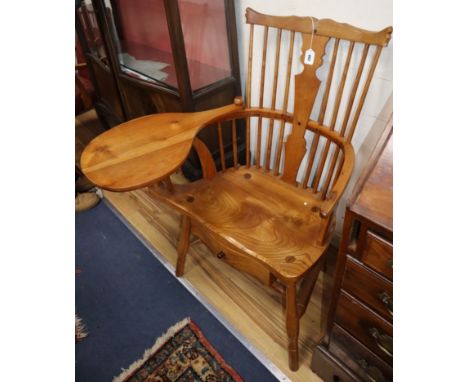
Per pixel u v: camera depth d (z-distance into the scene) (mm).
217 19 1381
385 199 589
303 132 1098
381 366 844
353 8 955
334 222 1022
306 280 1116
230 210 1091
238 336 1236
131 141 1000
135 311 1354
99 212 1836
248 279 1435
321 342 983
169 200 1123
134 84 1655
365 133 1141
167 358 1194
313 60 988
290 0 1100
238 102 1125
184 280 1447
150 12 1464
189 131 1034
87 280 1488
